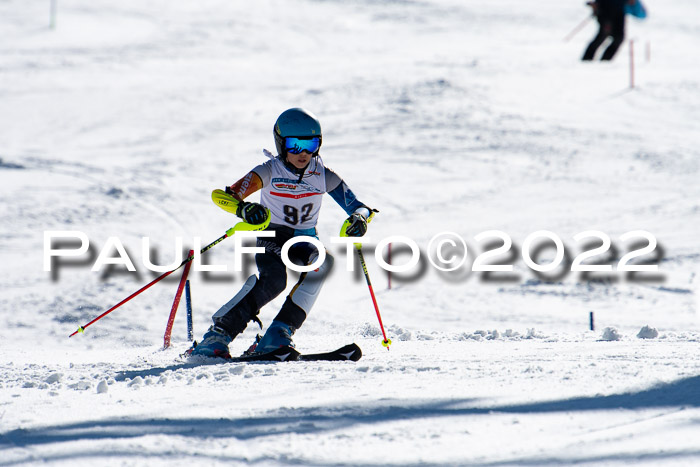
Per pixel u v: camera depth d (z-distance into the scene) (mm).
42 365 17938
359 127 78562
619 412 9055
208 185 60219
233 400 10828
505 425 8766
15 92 95125
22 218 50156
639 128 77500
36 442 8617
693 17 178250
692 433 8125
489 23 163625
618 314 33781
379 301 37094
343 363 14688
